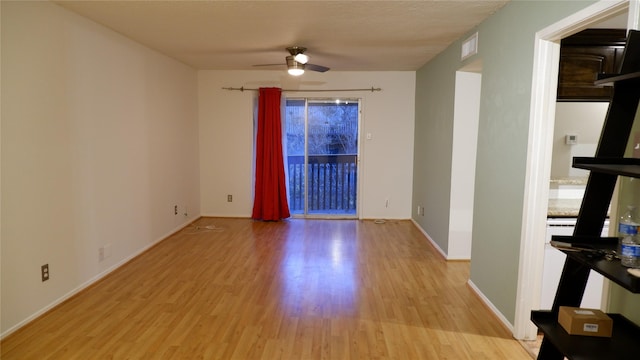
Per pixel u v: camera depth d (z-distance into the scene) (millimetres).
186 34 3873
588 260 1510
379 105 6082
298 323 2865
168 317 2924
